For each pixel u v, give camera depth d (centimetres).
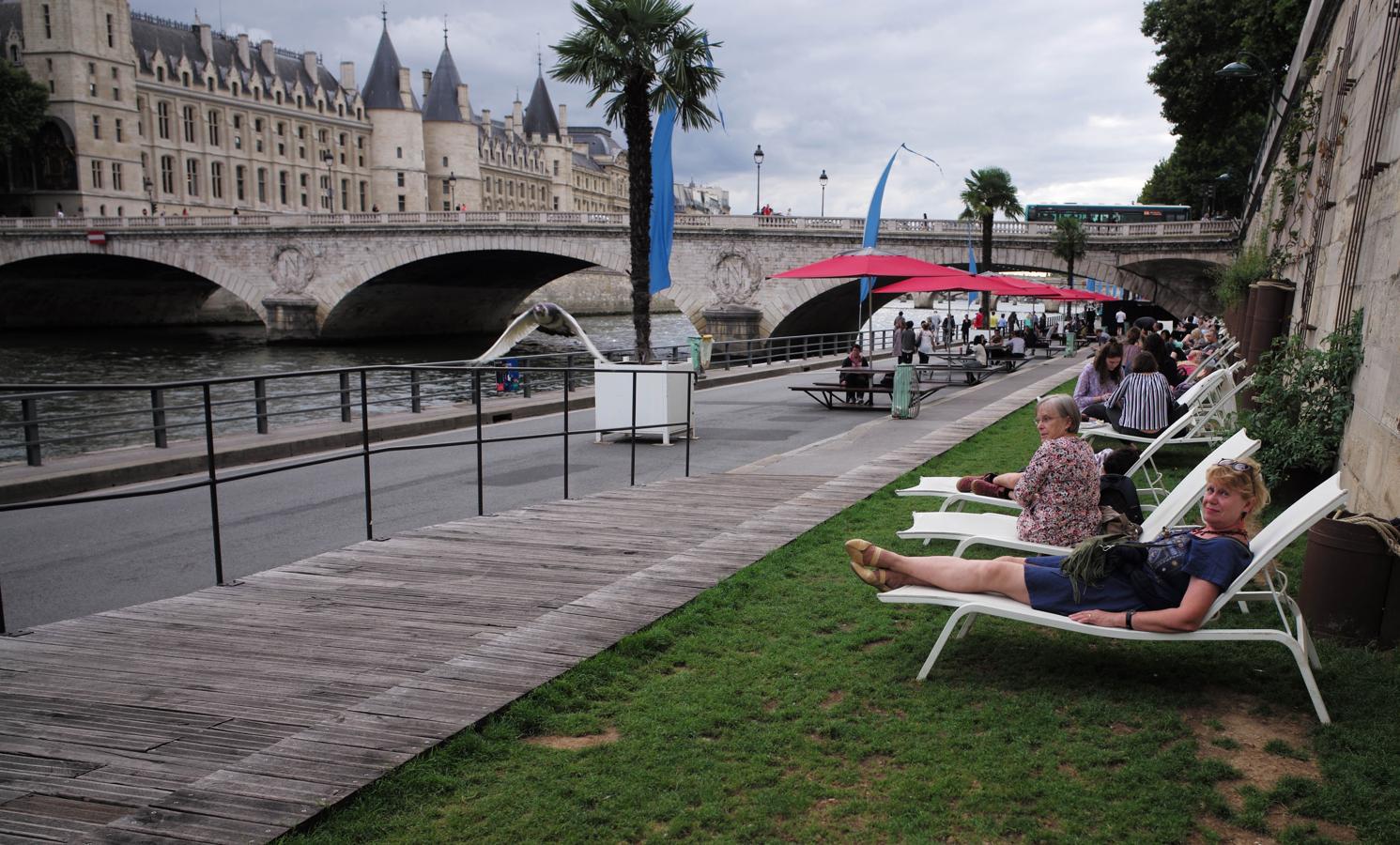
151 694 444
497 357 1454
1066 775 368
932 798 351
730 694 445
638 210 2195
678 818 337
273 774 360
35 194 10756
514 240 6644
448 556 721
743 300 6088
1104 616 431
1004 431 1393
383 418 1766
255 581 654
